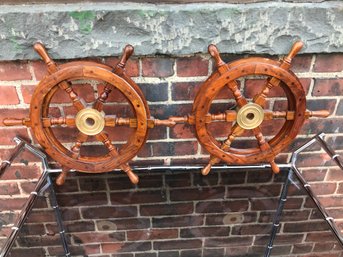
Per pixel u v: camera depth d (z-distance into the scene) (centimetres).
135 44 96
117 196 130
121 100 107
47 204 127
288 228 142
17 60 99
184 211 136
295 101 99
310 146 125
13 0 90
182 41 96
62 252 141
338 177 133
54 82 92
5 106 108
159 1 93
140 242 143
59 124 99
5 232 139
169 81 105
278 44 98
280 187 131
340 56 104
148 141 117
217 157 107
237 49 99
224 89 107
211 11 93
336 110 115
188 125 114
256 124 101
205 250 148
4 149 118
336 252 145
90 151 118
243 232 143
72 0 92
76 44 95
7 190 127
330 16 95
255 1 94
